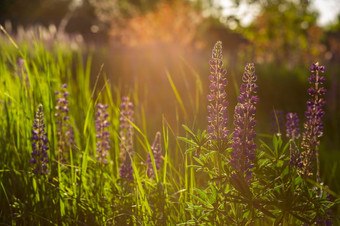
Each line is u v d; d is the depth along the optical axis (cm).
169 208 237
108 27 1883
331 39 1744
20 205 239
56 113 305
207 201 201
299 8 1409
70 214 255
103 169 275
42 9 3475
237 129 195
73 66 658
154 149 265
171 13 1452
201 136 202
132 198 252
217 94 200
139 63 836
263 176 196
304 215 196
